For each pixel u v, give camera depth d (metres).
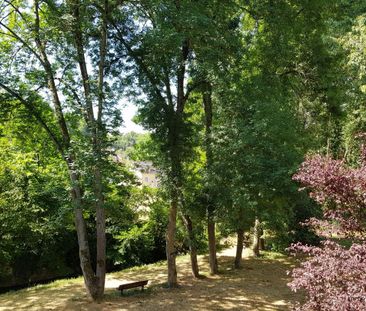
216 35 11.78
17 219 16.92
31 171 17.22
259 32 15.56
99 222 12.16
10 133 13.96
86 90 11.60
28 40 11.57
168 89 12.70
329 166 6.09
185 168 13.57
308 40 16.45
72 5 11.21
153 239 20.52
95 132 10.76
